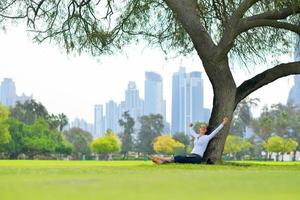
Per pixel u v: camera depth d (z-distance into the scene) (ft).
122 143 629.51
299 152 543.39
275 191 32.14
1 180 40.40
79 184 35.81
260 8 108.27
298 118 528.63
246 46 113.09
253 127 534.78
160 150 587.27
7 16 113.70
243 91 99.60
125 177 44.50
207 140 86.07
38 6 113.70
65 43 115.96
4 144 467.93
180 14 94.84
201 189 32.71
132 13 114.11
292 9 96.07
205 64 95.66
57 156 534.78
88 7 115.03
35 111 549.13
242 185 36.09
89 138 647.15
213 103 96.73
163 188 33.01
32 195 28.45
